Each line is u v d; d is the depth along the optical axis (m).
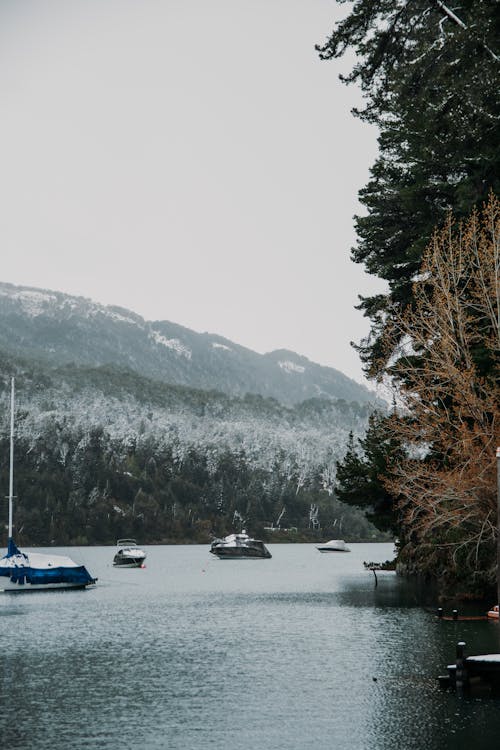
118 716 20.20
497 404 37.59
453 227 44.56
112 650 31.53
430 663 27.05
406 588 63.09
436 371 38.50
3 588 66.31
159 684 24.23
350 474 55.59
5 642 34.19
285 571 104.56
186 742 17.75
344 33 34.03
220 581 82.31
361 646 31.25
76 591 66.81
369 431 56.28
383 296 53.38
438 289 39.91
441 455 42.44
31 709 21.05
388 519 56.16
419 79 35.16
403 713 20.12
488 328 40.41
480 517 38.06
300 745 17.47
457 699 21.62
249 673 25.84
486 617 38.81
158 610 48.72
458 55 34.41
